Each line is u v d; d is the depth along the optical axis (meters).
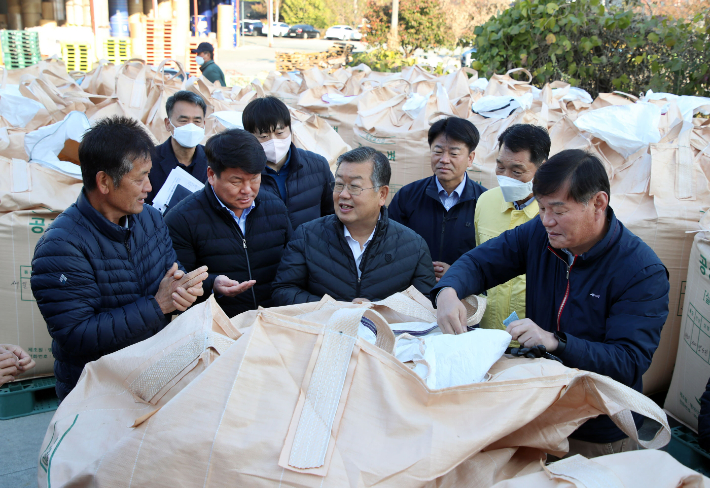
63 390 2.10
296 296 2.36
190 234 2.57
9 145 3.12
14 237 2.83
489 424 1.22
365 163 2.29
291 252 2.46
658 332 1.69
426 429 1.19
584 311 1.80
